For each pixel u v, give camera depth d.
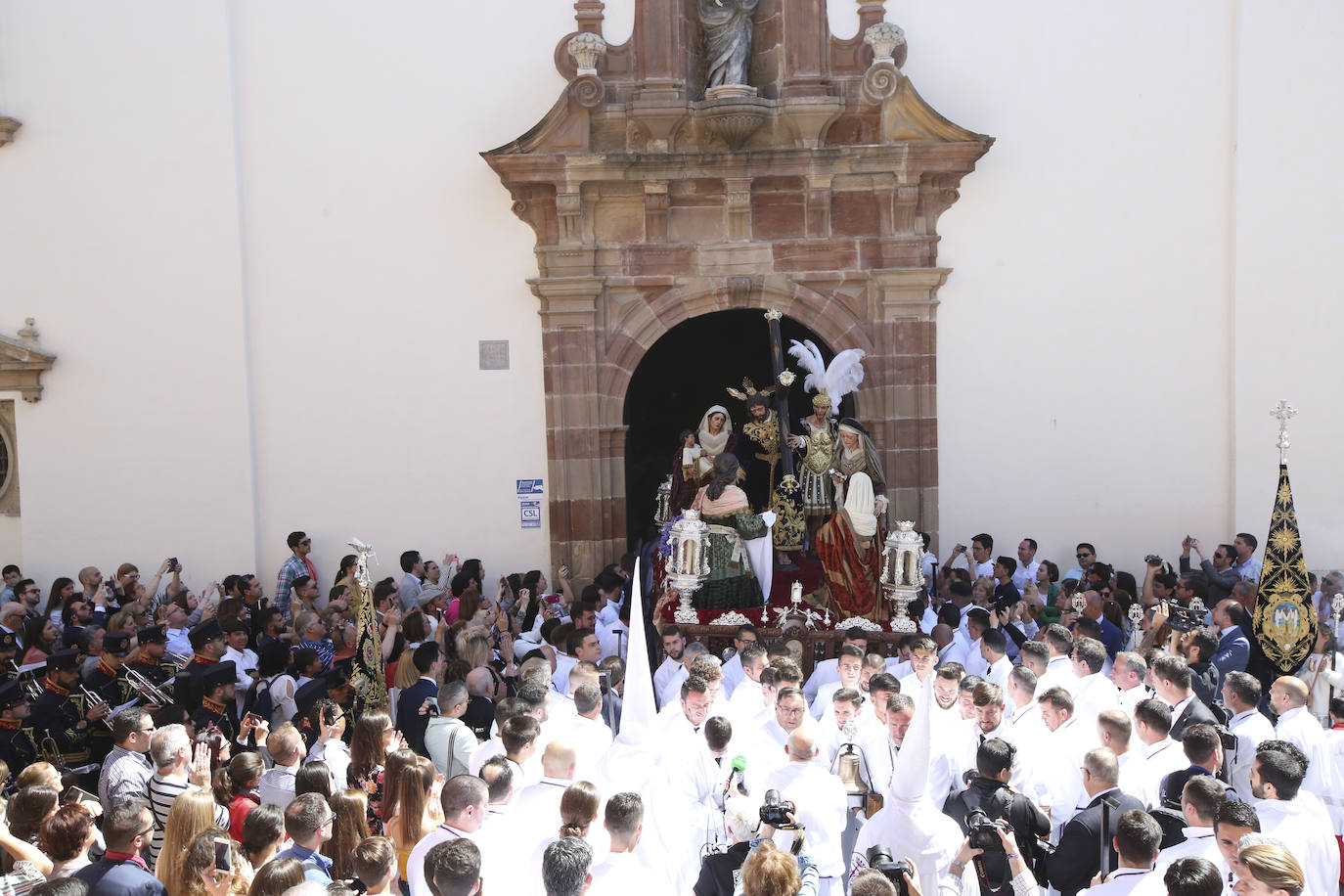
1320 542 12.98
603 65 12.78
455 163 12.99
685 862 6.28
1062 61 12.93
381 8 12.88
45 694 8.45
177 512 13.11
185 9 12.76
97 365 13.04
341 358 13.13
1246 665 9.85
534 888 5.54
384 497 13.22
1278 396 12.93
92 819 5.79
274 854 5.51
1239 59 12.71
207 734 7.32
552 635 9.84
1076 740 7.02
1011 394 13.16
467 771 7.09
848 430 11.31
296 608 12.65
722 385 17.50
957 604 11.05
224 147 12.85
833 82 12.87
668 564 10.83
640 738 6.69
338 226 13.03
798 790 6.09
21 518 13.15
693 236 13.05
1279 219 12.80
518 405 13.18
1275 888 4.48
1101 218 13.01
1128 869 5.20
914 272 12.86
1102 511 13.21
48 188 12.92
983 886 5.67
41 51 12.82
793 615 10.51
